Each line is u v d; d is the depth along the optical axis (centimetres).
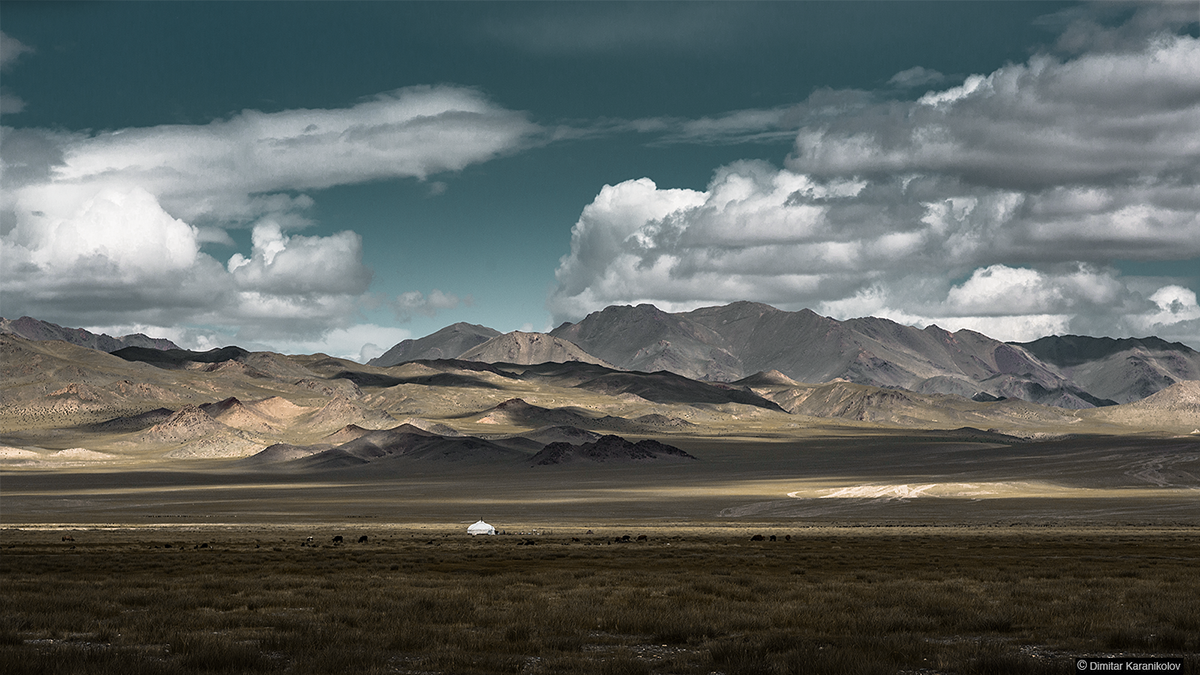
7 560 7106
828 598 4300
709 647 3017
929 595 4319
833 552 8156
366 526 16175
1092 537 10900
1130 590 4547
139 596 4356
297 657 2789
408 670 2683
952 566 6406
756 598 4356
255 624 3531
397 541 10744
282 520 19000
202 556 7800
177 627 3431
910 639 3089
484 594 4506
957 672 2631
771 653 2833
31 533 13138
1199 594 4416
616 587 4925
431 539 11250
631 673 2566
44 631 3356
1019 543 9481
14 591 4603
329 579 5394
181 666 2584
